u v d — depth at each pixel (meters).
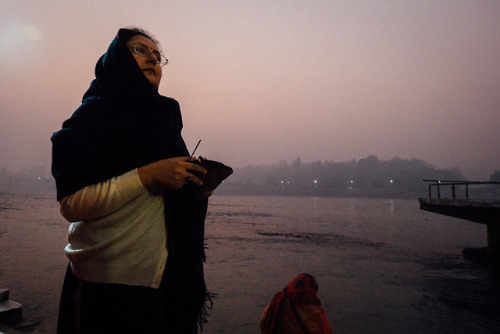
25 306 6.57
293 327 2.82
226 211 58.53
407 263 14.64
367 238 24.59
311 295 2.90
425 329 6.59
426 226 39.09
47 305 6.67
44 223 25.61
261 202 116.81
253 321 6.52
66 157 0.78
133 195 0.80
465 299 8.95
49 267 10.34
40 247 14.34
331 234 26.73
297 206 91.12
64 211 0.79
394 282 10.82
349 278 11.20
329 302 8.23
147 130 0.89
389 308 7.86
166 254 0.87
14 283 8.40
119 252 0.82
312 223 37.88
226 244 19.06
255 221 38.41
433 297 9.08
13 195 91.50
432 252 18.33
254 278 10.67
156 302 0.85
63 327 0.90
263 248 17.95
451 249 20.02
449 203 14.65
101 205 0.78
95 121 0.83
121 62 0.91
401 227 36.16
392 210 78.44
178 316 0.87
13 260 11.30
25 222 25.75
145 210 0.86
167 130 0.95
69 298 0.90
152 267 0.84
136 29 1.06
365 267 13.33
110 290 0.83
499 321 7.18
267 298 8.27
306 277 3.00
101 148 0.81
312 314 2.83
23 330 4.18
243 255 15.41
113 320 0.82
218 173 0.91
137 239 0.84
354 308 7.78
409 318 7.22
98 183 0.79
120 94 0.90
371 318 7.12
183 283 0.89
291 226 33.19
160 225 0.88
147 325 0.83
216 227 29.66
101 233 0.83
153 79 1.03
